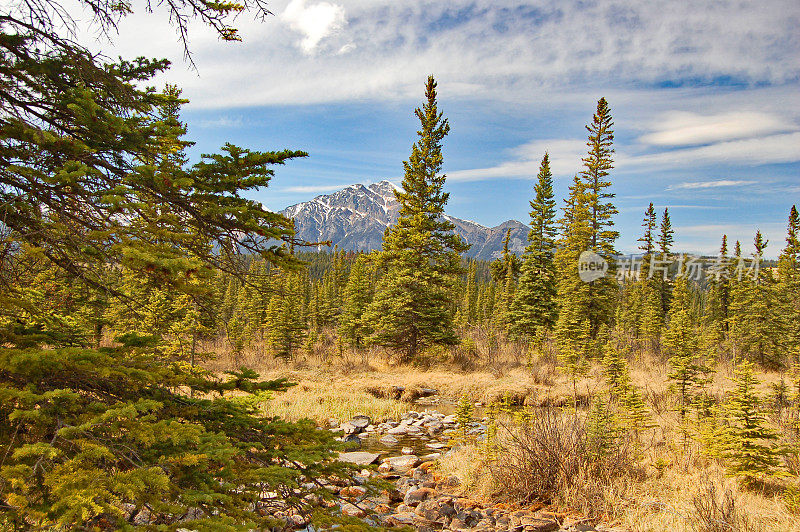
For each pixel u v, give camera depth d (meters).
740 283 38.06
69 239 3.04
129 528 2.17
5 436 2.50
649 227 47.84
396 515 6.93
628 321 43.72
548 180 35.00
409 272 27.27
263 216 3.41
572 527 6.41
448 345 28.48
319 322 52.72
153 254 2.70
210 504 2.69
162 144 3.40
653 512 6.55
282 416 14.21
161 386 3.74
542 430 8.16
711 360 12.99
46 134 2.83
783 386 10.67
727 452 7.94
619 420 9.61
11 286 3.52
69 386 3.11
